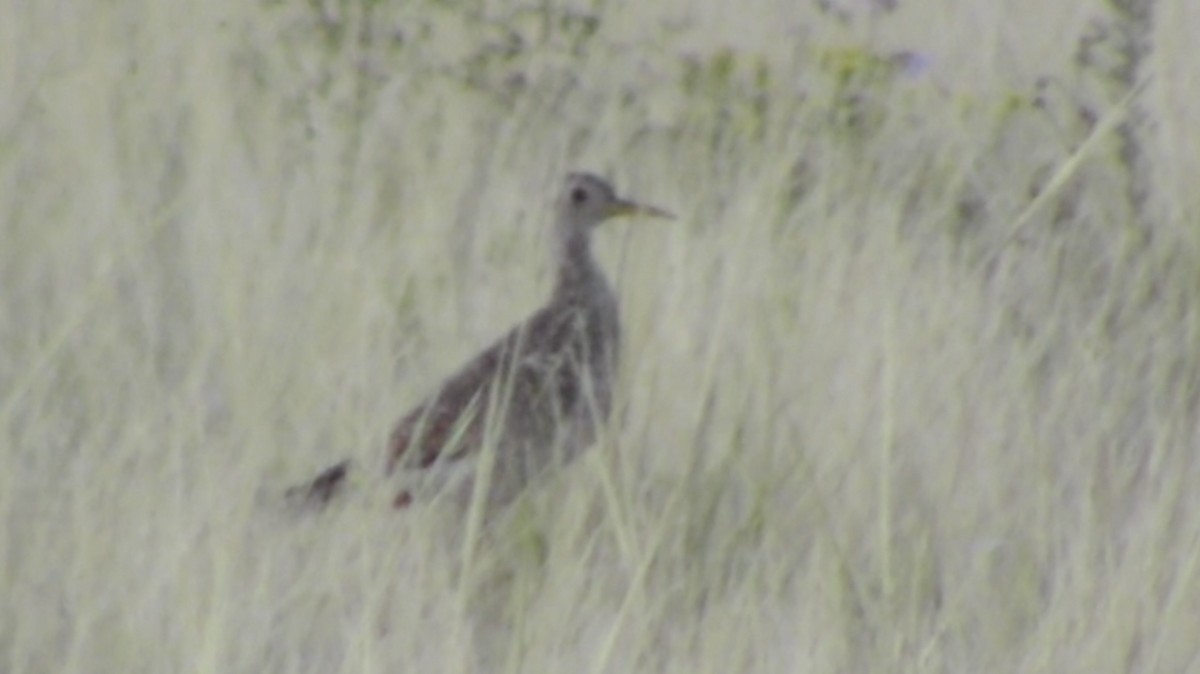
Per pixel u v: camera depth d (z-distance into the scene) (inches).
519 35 1136.8
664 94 1120.8
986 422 860.6
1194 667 752.3
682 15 1239.5
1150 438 879.7
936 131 1064.2
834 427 853.8
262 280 912.3
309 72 1111.0
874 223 979.9
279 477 826.8
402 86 1096.2
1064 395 878.4
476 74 1108.5
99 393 836.6
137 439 795.4
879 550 792.9
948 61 1179.3
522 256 986.1
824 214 981.2
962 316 920.3
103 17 1128.2
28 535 765.3
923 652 734.5
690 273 926.4
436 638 746.2
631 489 816.3
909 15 1229.7
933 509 822.5
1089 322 940.6
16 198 970.1
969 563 805.9
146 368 841.5
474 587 770.8
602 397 874.8
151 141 1032.8
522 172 1050.1
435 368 902.4
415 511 787.4
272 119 1082.1
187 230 957.8
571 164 1061.1
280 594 761.0
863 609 761.0
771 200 976.9
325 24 1128.8
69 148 1018.7
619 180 1052.5
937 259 972.6
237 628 732.7
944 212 996.6
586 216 898.7
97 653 725.9
